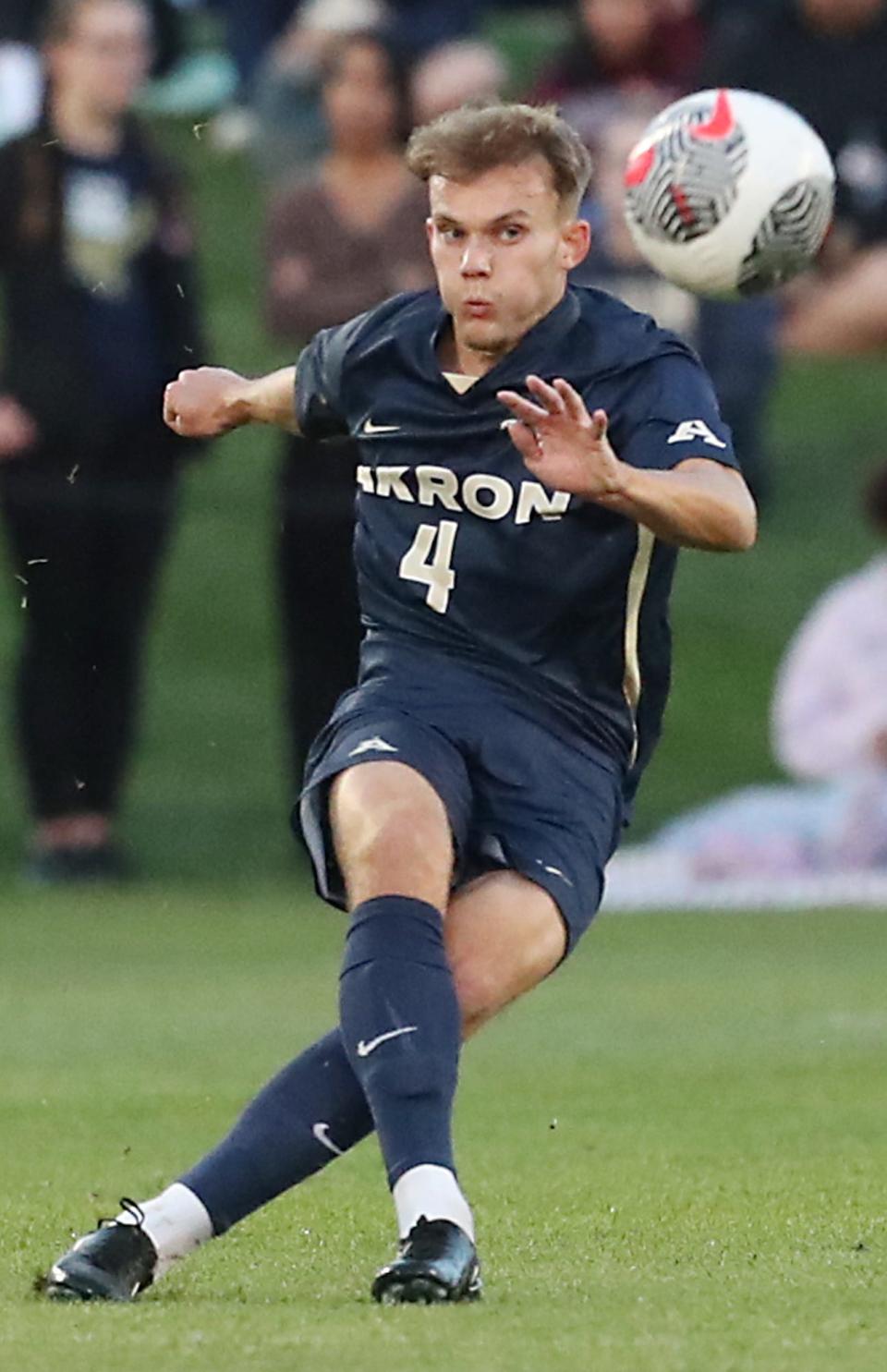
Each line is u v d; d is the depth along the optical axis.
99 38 46.03
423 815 15.70
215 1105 25.45
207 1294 15.55
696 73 56.22
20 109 57.66
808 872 48.62
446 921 15.76
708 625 57.91
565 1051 29.64
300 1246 17.67
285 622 49.06
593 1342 13.59
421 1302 14.65
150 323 47.44
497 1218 18.81
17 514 47.22
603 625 16.78
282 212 48.62
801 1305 14.91
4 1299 15.27
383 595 17.03
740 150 20.45
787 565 59.12
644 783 53.03
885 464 49.47
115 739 48.84
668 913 47.22
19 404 47.00
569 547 16.53
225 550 59.41
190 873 50.56
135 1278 15.34
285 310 48.50
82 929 43.16
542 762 16.47
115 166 46.91
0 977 37.28
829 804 48.97
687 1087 26.55
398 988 15.12
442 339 16.80
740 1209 19.16
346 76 47.94
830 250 60.19
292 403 17.53
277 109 57.81
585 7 56.22
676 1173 21.09
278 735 54.62
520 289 16.20
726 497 15.40
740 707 55.22
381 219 48.16
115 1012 33.47
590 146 53.84
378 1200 20.17
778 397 63.22
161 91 65.69
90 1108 25.28
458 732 16.41
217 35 66.94
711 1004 34.16
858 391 62.91
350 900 15.72
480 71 51.78
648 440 16.09
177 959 39.38
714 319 55.97
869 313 60.94
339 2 57.53
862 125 56.59
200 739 54.47
